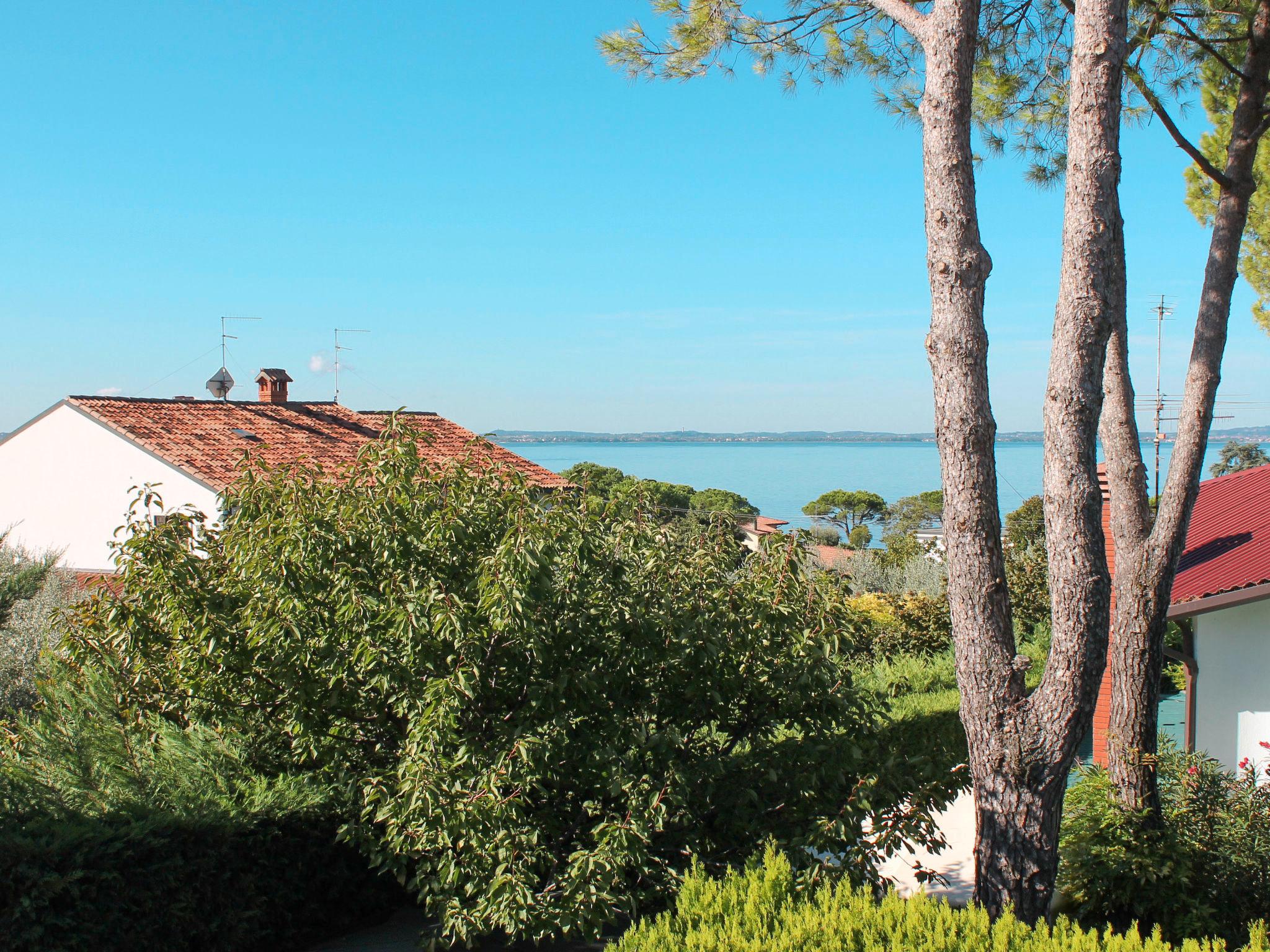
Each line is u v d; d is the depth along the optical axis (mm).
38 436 22453
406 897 8242
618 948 4520
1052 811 5434
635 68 8664
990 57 9133
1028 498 34625
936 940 4312
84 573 21453
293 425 25297
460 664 5727
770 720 6953
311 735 6539
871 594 19422
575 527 6191
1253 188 7359
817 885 5652
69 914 5555
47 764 6523
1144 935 6246
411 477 6453
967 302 5539
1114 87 5387
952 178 5582
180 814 6289
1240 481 13906
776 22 8555
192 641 6160
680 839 6367
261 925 6832
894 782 6230
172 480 21078
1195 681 9586
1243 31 8484
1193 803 6793
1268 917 6145
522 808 5992
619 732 6172
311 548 6016
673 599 6461
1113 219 5426
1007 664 5480
